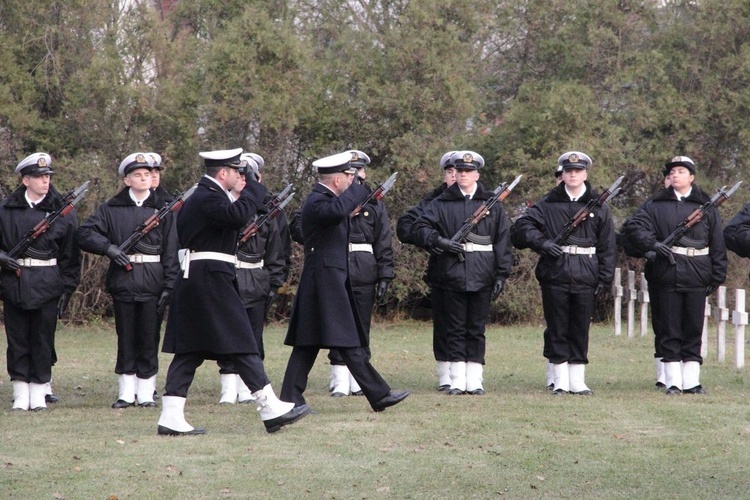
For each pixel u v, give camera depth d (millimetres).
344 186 13586
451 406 14508
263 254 15906
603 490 10180
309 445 11906
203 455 11422
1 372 18656
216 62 25016
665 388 16422
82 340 23406
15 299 14469
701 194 16328
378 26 27391
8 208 14664
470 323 16078
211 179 12328
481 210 15984
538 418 13562
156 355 15172
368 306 16547
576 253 15969
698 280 15945
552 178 25578
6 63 24750
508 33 28188
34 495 9844
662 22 27688
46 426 13156
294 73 25312
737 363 18812
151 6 28625
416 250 25828
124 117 25156
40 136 25172
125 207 15094
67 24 25266
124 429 12922
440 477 10570
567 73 27656
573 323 16016
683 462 11281
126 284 14867
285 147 25672
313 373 18859
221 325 12344
